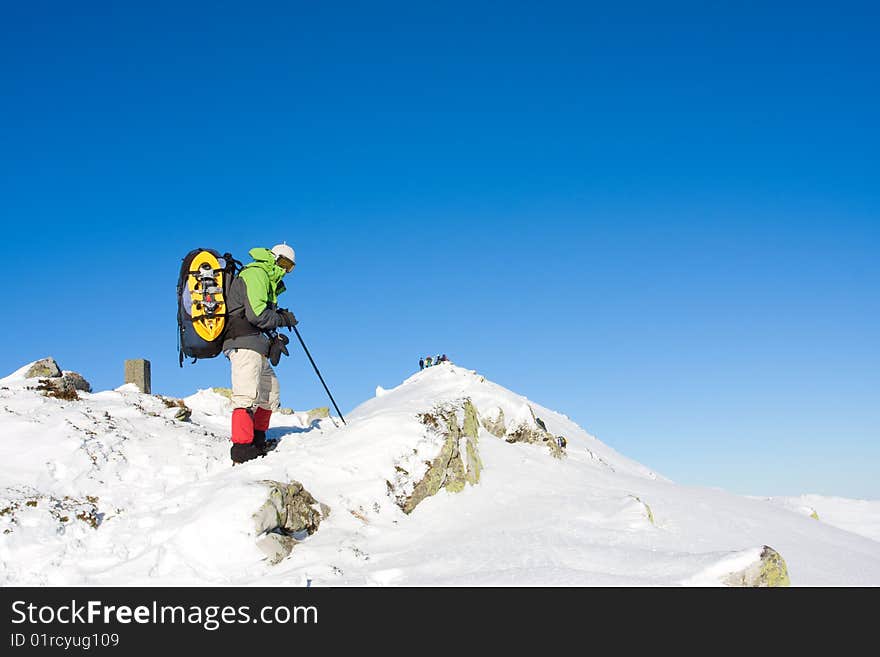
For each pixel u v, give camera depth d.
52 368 11.93
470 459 9.30
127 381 12.41
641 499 9.85
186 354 8.70
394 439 8.62
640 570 6.64
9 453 8.09
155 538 6.70
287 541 6.84
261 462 8.21
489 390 12.81
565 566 6.72
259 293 8.60
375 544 7.33
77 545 6.62
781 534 9.66
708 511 9.99
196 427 10.34
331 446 8.56
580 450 14.45
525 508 8.53
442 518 8.20
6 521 6.54
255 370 8.69
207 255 8.69
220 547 6.47
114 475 8.13
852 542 10.47
